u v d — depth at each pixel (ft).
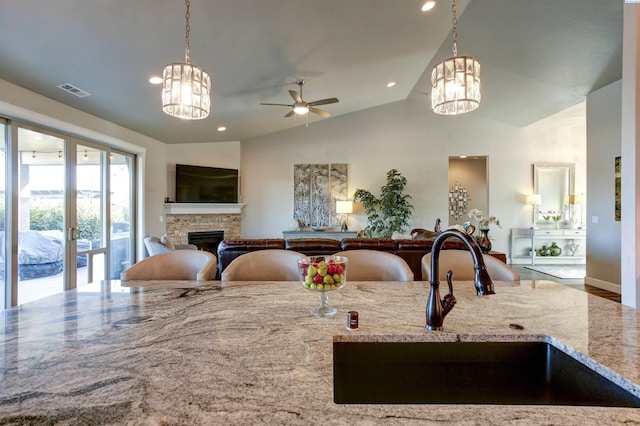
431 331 3.45
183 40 9.77
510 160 23.11
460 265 6.25
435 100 7.57
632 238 8.89
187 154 21.43
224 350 2.99
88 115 13.79
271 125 21.81
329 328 3.53
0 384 2.41
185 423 1.98
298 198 23.75
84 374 2.56
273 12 9.39
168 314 4.00
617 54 12.36
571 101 17.56
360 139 23.68
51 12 7.66
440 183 23.41
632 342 3.17
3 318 3.85
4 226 10.50
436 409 2.10
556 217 22.41
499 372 3.34
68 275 13.00
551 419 1.99
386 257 6.52
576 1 10.14
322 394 2.28
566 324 3.65
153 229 18.90
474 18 12.23
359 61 14.49
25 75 10.12
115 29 8.68
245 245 11.66
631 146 8.89
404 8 10.96
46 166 12.01
